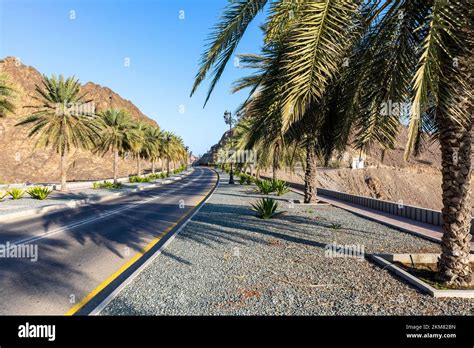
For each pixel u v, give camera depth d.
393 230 9.45
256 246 7.57
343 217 12.07
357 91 5.68
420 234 8.52
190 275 5.45
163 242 8.38
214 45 4.80
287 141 10.23
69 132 26.66
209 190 29.62
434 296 4.38
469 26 3.79
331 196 20.52
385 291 4.60
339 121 6.60
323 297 4.41
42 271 5.96
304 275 5.36
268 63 5.87
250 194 23.42
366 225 10.35
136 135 39.44
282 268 5.79
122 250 7.59
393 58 4.73
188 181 48.00
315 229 9.66
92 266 6.27
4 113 21.22
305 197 16.83
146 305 4.21
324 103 6.81
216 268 5.85
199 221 11.35
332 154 8.52
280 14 4.74
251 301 4.30
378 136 5.56
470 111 4.55
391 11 4.82
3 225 11.68
